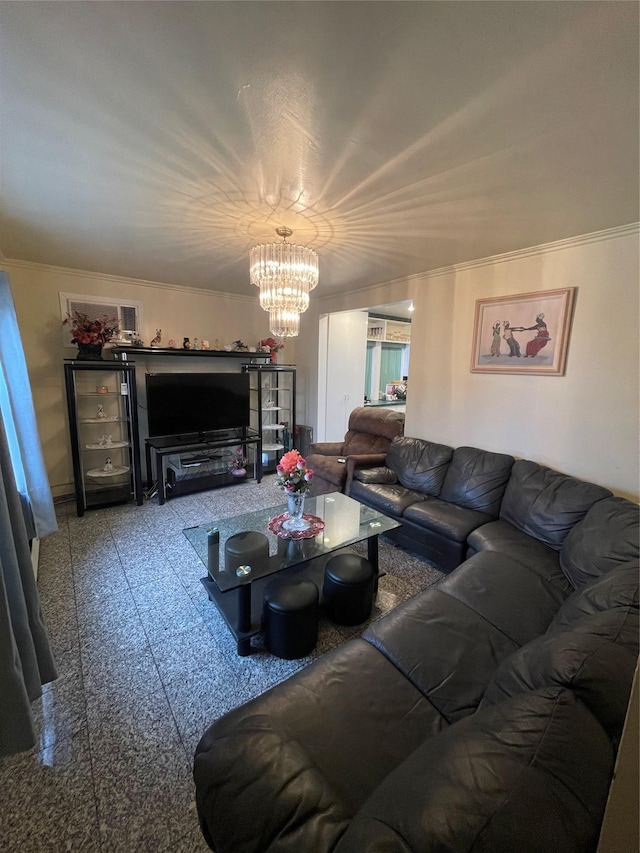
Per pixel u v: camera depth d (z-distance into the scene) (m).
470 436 3.22
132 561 2.66
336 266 3.21
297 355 5.30
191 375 4.07
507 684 1.04
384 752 1.02
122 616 2.09
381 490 3.14
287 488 2.31
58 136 1.41
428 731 1.10
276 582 1.93
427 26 0.92
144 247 2.78
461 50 0.99
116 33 0.96
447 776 0.64
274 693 1.17
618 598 1.23
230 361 4.73
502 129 1.33
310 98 1.19
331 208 2.01
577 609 1.36
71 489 3.74
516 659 1.10
